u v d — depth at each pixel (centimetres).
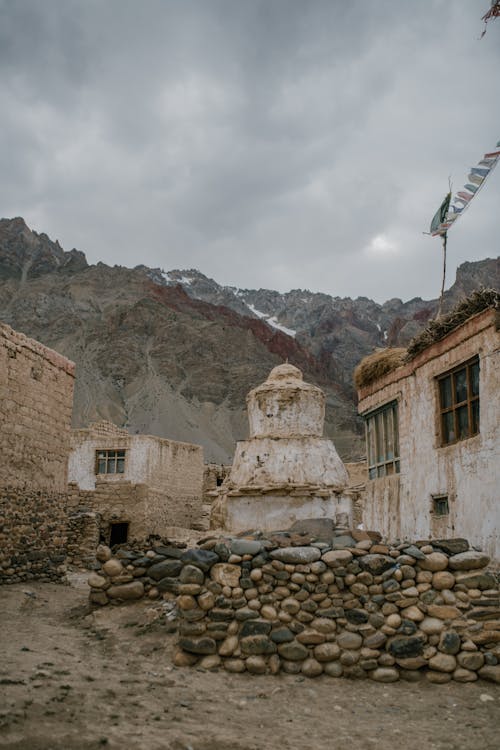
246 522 1581
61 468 1762
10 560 1486
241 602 866
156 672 796
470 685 801
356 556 902
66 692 680
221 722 645
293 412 1780
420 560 884
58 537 1714
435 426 1291
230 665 827
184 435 14425
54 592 1495
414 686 802
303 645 841
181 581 882
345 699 753
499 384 1075
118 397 15688
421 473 1339
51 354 1728
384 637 839
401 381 1459
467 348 1184
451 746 615
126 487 2686
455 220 1475
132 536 2644
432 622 845
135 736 573
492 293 1127
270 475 1625
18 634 970
